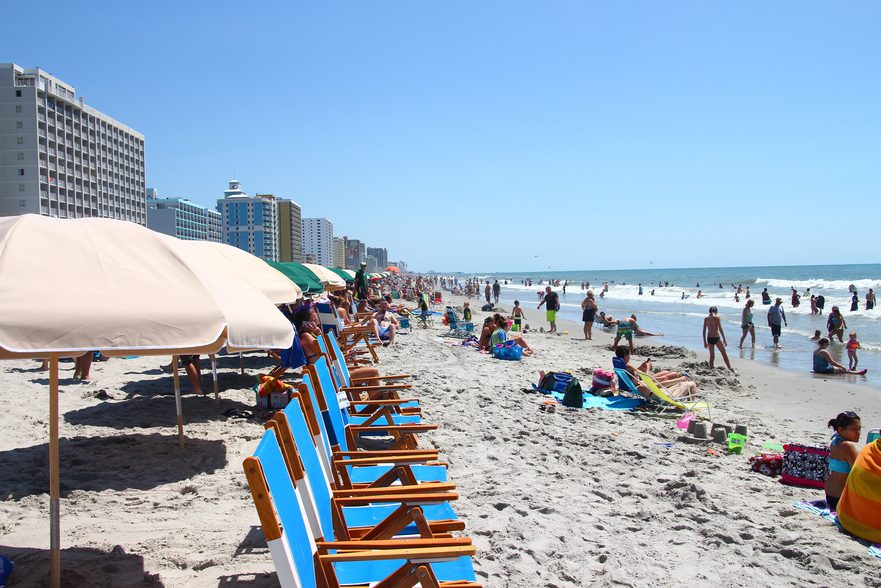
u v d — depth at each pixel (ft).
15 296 10.45
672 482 19.48
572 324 101.45
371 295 122.93
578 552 14.44
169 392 29.66
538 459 21.89
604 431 26.91
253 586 11.78
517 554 14.05
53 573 11.41
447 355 51.19
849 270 447.83
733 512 17.52
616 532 15.79
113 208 388.16
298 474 9.17
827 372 50.67
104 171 377.91
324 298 50.80
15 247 11.21
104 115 375.66
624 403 33.22
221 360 41.68
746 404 37.47
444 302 176.96
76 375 32.89
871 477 15.97
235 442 21.58
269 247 458.50
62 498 16.25
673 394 35.47
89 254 11.98
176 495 16.66
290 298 30.32
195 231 516.73
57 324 10.44
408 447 16.99
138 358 42.19
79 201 352.90
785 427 30.99
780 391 42.42
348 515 12.01
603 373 35.42
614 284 345.72
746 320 67.77
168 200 486.79
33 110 313.53
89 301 11.04
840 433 18.07
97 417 24.34
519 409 30.30
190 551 13.17
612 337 78.48
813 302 113.39
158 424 23.58
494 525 15.75
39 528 14.28
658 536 15.74
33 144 314.55
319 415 12.59
